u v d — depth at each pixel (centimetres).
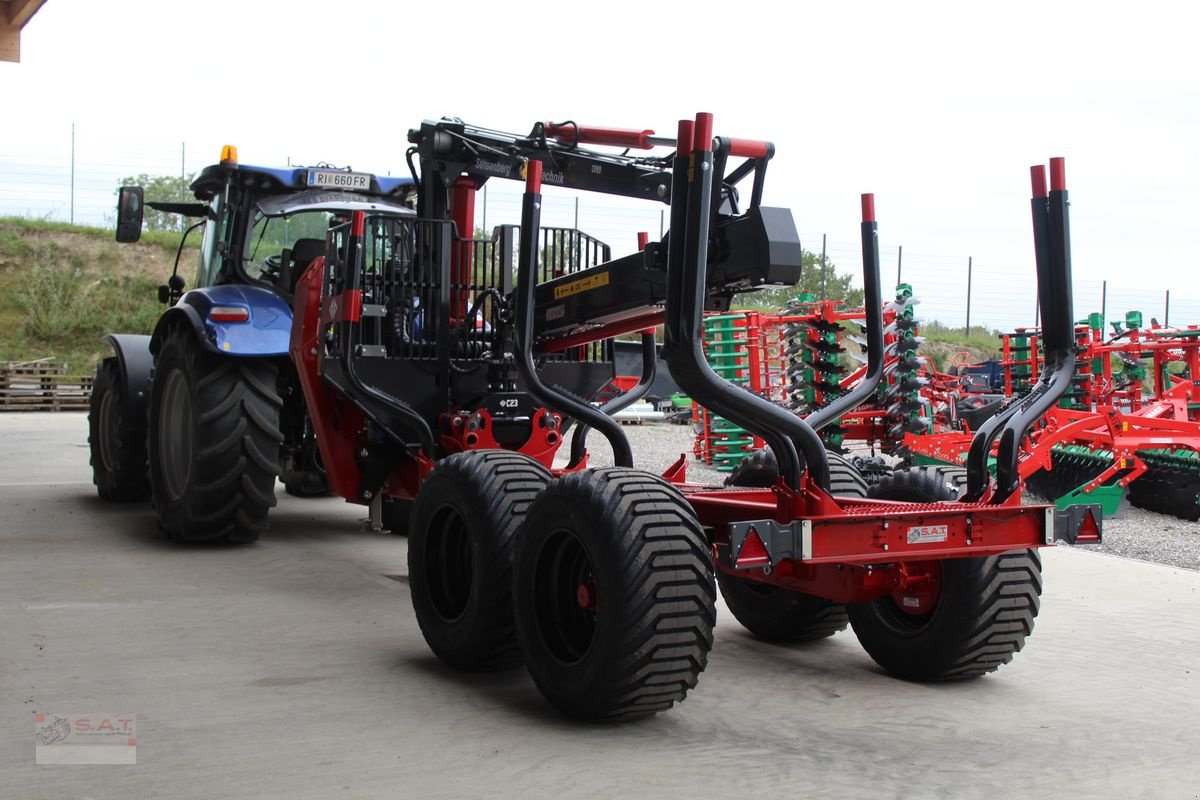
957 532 358
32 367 2164
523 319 396
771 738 333
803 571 371
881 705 373
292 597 510
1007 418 379
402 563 602
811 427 363
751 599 470
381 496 557
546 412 563
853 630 442
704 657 328
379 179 696
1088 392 1073
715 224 388
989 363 1781
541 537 349
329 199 676
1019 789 295
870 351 399
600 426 394
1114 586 585
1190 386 1005
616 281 446
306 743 316
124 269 2747
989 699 383
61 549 611
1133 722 358
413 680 387
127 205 726
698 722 348
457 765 301
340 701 359
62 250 2756
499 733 330
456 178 543
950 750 326
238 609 483
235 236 658
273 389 615
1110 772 310
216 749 309
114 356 783
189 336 612
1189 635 480
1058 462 920
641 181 552
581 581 344
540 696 372
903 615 414
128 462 754
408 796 277
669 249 338
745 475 486
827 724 350
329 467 560
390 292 532
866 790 291
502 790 283
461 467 396
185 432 625
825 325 987
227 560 594
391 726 335
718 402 333
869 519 342
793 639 462
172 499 640
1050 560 662
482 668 389
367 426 549
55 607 475
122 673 382
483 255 555
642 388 562
